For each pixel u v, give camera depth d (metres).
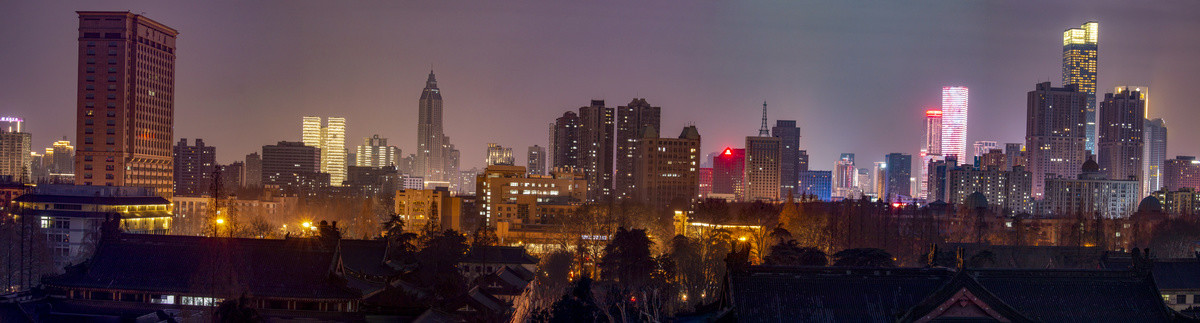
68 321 111.75
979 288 81.50
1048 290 86.62
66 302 119.75
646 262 164.88
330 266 120.62
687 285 175.50
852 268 87.12
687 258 188.12
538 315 114.81
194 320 116.44
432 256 181.62
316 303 118.38
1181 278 143.88
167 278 120.88
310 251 122.38
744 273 86.56
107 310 118.06
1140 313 86.06
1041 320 84.38
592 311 109.12
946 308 81.19
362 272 135.12
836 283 86.69
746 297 85.25
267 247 122.94
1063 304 85.88
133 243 125.44
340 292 118.12
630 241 169.38
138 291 119.06
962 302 81.38
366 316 117.75
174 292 119.12
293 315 117.81
